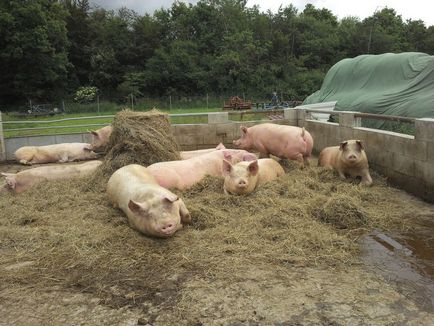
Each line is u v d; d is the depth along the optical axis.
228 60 46.19
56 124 23.84
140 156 7.60
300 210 5.59
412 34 63.12
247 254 4.52
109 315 3.57
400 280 4.02
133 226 5.23
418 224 5.48
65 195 6.74
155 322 3.44
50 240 4.99
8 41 35.16
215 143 11.29
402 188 7.09
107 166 7.42
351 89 17.02
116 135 7.87
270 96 46.28
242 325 3.37
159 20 53.50
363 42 56.78
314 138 10.81
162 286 3.98
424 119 6.51
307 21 60.34
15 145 11.58
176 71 45.12
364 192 6.45
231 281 4.02
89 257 4.55
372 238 5.05
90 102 41.22
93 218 5.72
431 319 3.38
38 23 35.66
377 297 3.71
